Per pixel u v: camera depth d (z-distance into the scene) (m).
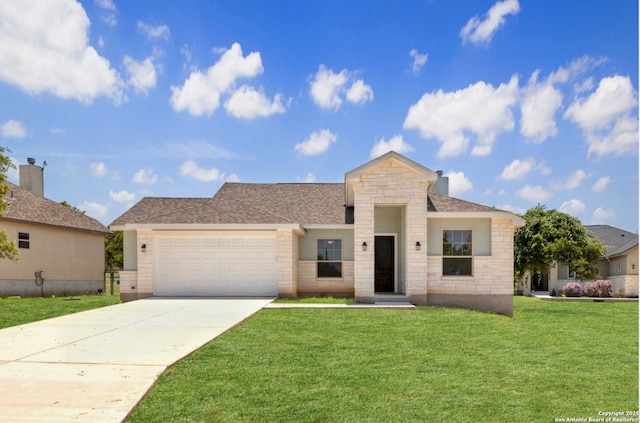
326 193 22.05
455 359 7.46
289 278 16.84
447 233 15.86
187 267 17.08
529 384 6.19
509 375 6.60
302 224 18.52
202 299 16.02
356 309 13.41
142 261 16.94
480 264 15.62
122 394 5.32
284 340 8.63
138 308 13.20
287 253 16.92
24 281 23.45
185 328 9.58
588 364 7.31
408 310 13.50
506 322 11.66
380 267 17.83
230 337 8.78
